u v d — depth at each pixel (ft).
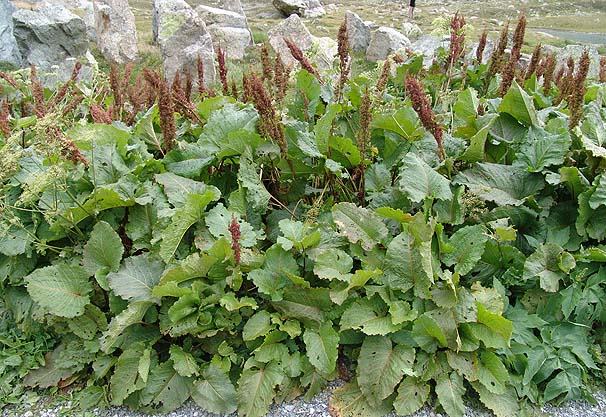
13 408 4.67
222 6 26.50
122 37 19.90
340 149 5.42
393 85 9.43
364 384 4.54
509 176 5.52
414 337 4.65
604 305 5.09
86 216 5.14
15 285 5.27
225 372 4.59
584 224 5.28
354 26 22.86
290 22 20.70
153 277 4.86
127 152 5.57
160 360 4.86
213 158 5.43
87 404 4.66
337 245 5.01
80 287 4.87
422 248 4.58
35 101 6.74
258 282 4.73
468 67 9.77
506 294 5.14
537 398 4.73
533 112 5.96
